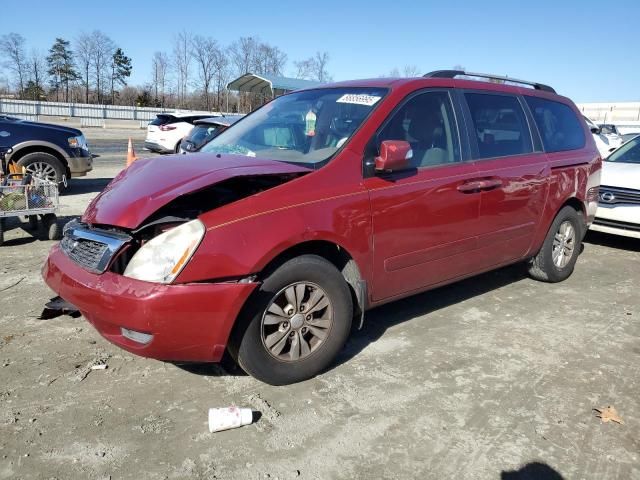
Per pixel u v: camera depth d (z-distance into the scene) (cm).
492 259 453
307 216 319
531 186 468
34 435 282
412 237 375
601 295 520
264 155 379
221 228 294
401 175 370
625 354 395
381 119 370
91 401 314
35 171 970
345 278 357
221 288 292
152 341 288
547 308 481
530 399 330
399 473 262
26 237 689
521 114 482
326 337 342
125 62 6391
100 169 1433
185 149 499
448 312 465
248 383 339
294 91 468
